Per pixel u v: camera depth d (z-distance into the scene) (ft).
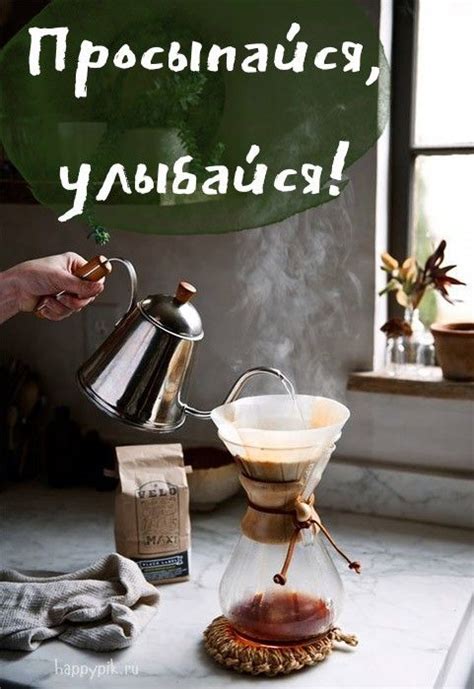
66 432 6.55
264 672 4.11
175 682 4.09
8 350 7.00
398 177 6.20
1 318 4.67
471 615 4.87
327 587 4.27
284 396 4.54
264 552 4.24
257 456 4.08
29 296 4.58
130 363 4.19
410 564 5.27
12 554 5.41
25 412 6.74
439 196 6.23
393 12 6.01
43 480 6.75
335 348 6.12
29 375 6.80
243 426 4.50
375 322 6.02
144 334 4.20
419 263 6.35
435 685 4.03
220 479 5.93
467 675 4.71
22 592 4.65
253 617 4.21
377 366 6.15
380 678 4.07
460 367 5.76
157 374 4.20
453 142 6.14
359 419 6.12
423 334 6.08
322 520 5.98
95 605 4.56
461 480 5.82
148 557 5.01
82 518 5.99
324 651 4.21
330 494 6.20
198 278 6.38
